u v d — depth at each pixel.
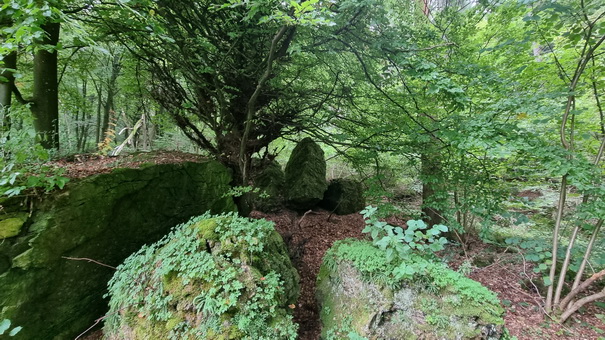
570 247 3.69
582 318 3.61
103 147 6.92
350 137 6.18
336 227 6.76
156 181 3.79
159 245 3.37
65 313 2.75
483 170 4.99
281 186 7.87
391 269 2.83
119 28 3.73
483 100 4.75
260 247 2.92
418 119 5.04
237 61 4.71
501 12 4.06
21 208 2.56
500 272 4.81
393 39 3.88
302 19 2.27
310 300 3.92
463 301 2.57
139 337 2.41
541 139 3.66
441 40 4.17
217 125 5.30
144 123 8.06
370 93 5.56
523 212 6.96
